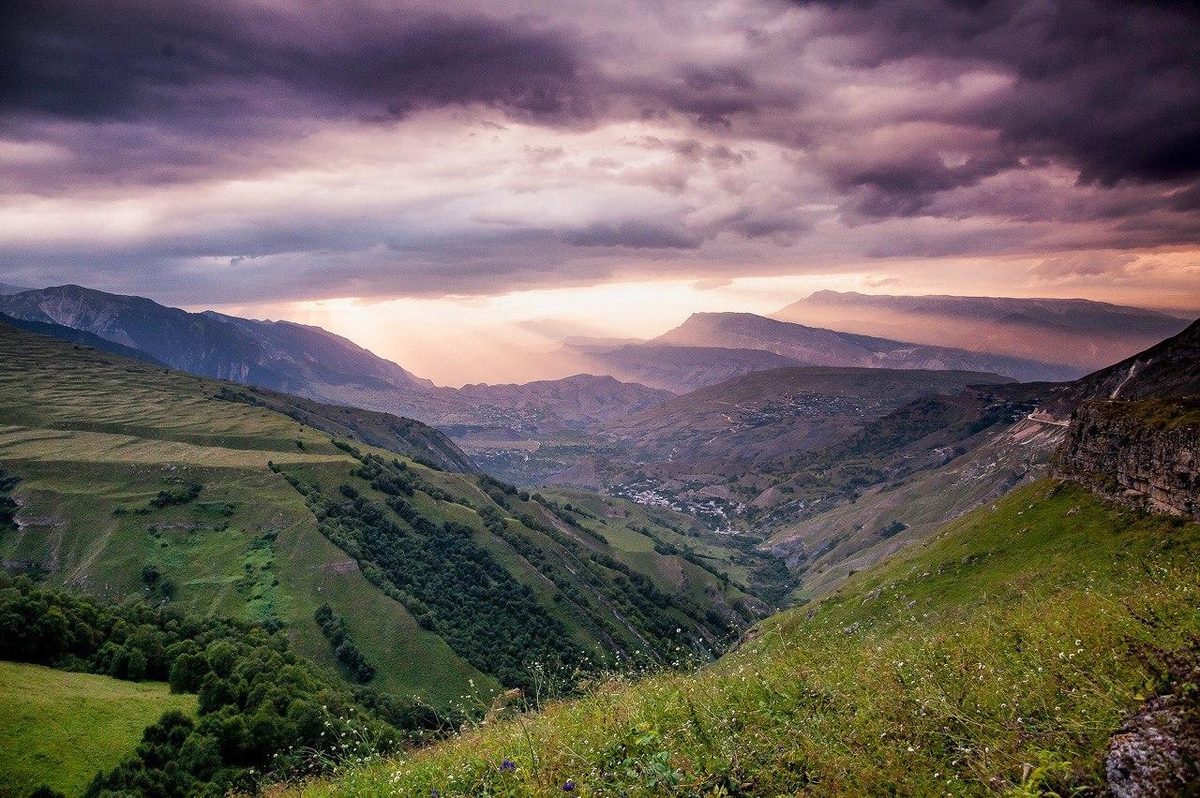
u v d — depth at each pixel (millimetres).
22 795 54688
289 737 58812
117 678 79812
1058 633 11852
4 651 78875
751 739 10094
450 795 10656
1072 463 103312
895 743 9047
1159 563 16172
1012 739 8250
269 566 183625
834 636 16281
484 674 154500
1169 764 6473
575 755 10570
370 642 159125
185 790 54688
